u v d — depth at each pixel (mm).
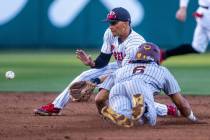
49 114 25797
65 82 40500
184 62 56312
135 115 21719
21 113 26562
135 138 20109
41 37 63719
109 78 24594
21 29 63719
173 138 20109
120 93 22516
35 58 57812
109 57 25078
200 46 39531
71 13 62906
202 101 31141
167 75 22844
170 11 61438
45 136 20719
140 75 22594
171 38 61500
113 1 61656
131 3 61438
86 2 62500
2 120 24484
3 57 58844
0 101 30891
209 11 39000
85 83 23984
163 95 33250
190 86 38656
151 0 61469
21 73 46125
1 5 63406
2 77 43500
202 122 23609
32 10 63375
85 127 22625
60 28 63375
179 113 24516
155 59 23031
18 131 21766
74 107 28344
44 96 33000
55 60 56000
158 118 24797
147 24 61656
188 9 60656
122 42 23906
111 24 23672
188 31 61062
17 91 35406
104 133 21141
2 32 63844
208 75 45469
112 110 21906
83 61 24328
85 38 63062
